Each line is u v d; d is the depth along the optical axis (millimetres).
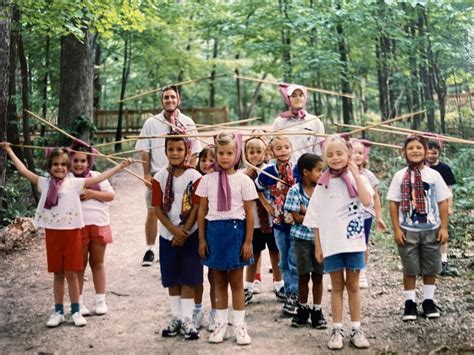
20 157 10945
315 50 12117
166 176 4527
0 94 6125
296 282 4832
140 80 22953
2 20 6059
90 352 4148
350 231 4105
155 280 6004
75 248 4680
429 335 4180
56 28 8586
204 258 4273
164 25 16609
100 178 4816
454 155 9820
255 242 5207
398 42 11828
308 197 4551
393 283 5480
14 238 7418
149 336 4445
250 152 5273
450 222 6988
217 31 16672
